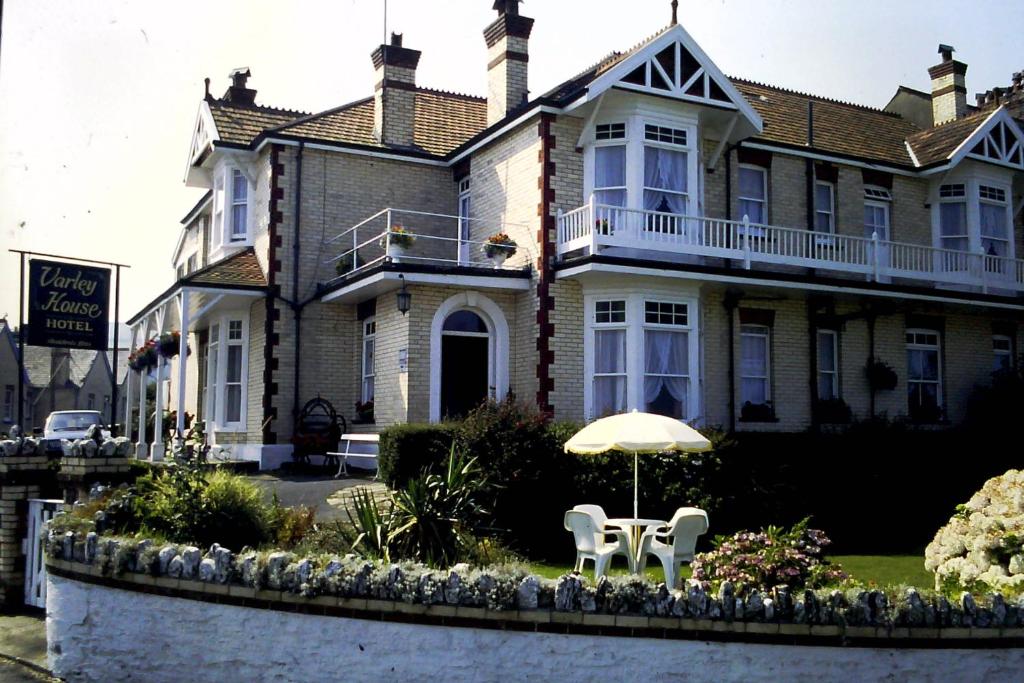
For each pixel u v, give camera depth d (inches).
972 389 853.2
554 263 682.2
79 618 300.8
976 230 847.1
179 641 283.4
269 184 795.4
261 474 692.1
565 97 687.1
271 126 884.6
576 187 700.0
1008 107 1040.8
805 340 778.2
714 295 738.2
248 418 801.6
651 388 681.6
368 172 821.9
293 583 272.8
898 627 263.4
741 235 761.0
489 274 687.1
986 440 683.4
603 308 689.6
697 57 704.4
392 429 514.3
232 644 276.8
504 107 816.9
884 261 782.5
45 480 394.0
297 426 748.0
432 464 487.2
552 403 673.0
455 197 851.4
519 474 489.7
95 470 380.8
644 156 692.1
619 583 264.7
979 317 870.4
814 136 866.8
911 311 829.2
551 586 264.1
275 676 271.3
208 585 281.7
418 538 351.6
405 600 264.7
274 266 779.4
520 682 258.8
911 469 610.9
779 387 760.3
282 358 772.0
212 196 965.8
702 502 506.0
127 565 292.2
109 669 292.4
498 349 707.4
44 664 313.3
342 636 268.1
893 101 1074.1
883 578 427.5
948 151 856.3
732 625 258.8
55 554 311.4
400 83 848.9
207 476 353.1
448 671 261.1
